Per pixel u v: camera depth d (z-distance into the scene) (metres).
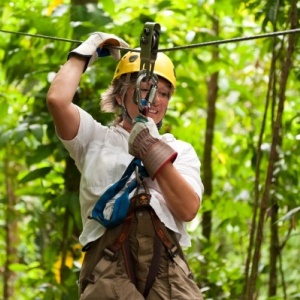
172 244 4.64
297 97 11.27
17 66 9.01
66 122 4.77
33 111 8.88
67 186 8.79
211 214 11.00
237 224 10.23
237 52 11.07
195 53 10.12
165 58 5.05
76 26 8.37
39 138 8.43
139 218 4.61
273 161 7.54
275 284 9.49
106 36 5.03
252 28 10.75
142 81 4.72
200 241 10.20
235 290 9.31
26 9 9.46
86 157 4.85
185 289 4.57
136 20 8.81
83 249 4.79
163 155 4.52
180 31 9.95
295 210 7.50
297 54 8.96
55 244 9.16
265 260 13.82
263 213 7.59
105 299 4.53
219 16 10.57
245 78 12.43
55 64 8.80
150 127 4.62
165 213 4.65
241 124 11.97
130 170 4.67
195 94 10.25
